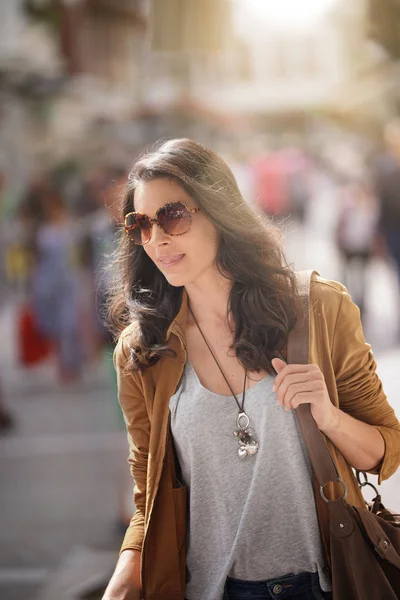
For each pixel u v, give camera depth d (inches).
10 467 370.9
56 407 488.4
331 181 1331.2
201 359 124.7
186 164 120.9
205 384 123.6
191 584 126.1
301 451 120.3
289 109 1763.0
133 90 1243.8
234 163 1300.4
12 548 278.7
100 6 836.6
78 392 526.0
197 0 324.8
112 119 1247.5
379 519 120.5
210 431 121.5
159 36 326.3
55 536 287.6
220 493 122.6
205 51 328.5
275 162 1218.6
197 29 326.3
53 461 375.2
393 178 571.2
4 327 746.8
